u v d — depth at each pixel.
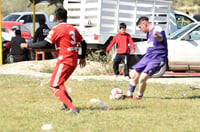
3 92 31.50
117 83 36.62
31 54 58.50
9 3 135.62
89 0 52.09
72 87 34.00
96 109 25.41
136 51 44.09
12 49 56.16
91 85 35.09
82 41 24.69
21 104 26.95
